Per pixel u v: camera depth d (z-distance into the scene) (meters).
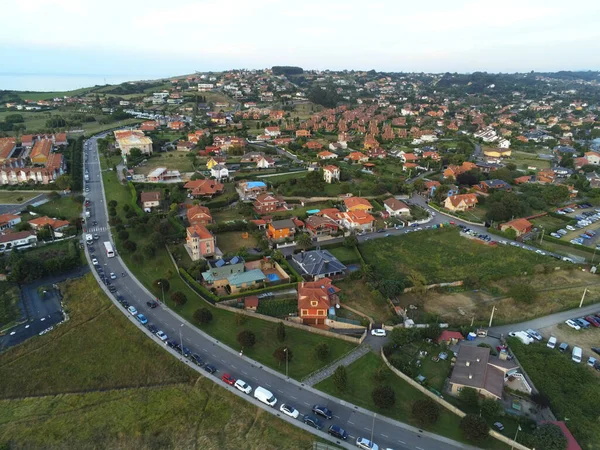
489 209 162.38
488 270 124.94
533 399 76.88
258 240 134.75
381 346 91.50
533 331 96.44
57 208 166.12
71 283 116.25
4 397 81.25
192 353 88.00
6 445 70.69
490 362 83.44
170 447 68.81
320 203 176.25
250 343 87.94
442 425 71.81
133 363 86.56
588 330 97.50
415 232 151.12
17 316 103.56
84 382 83.44
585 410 74.81
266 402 75.00
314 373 83.38
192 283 110.88
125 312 100.94
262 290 108.19
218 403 75.94
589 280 118.44
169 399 77.75
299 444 67.44
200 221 146.62
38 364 88.25
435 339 93.44
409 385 80.81
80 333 96.12
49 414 76.75
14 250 127.38
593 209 180.50
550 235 149.50
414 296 111.19
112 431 72.38
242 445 67.94
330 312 101.19
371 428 70.75
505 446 67.81
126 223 152.25
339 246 138.25
